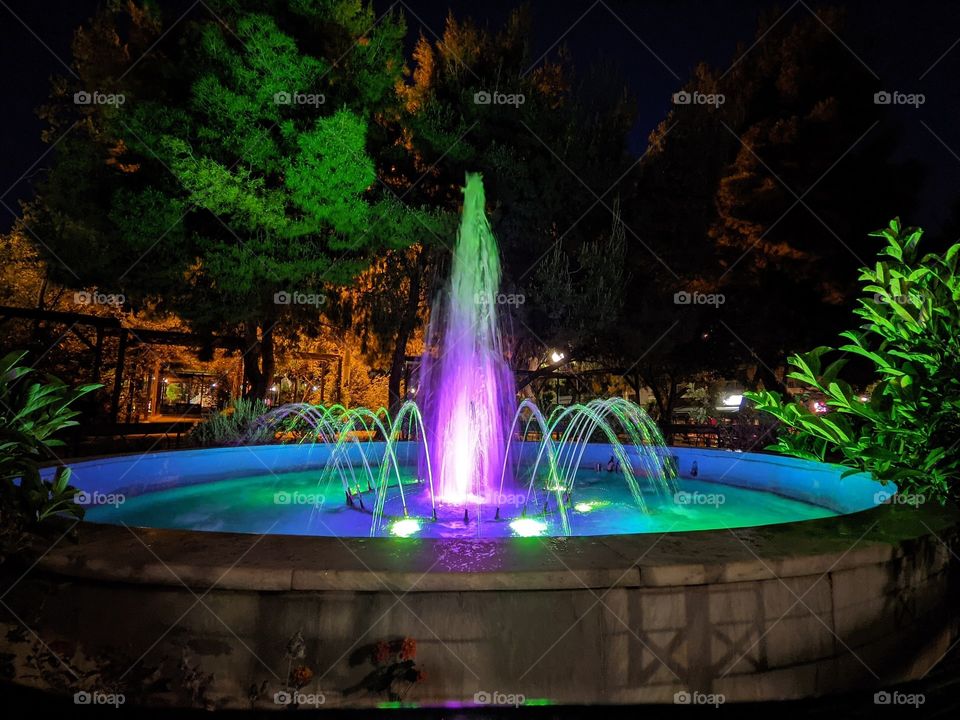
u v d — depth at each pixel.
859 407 3.45
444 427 8.84
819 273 15.12
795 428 4.41
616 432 10.80
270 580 2.00
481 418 9.11
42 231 10.83
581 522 4.54
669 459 7.31
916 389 3.14
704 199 15.01
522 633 2.04
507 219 12.98
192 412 28.11
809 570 2.24
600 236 14.05
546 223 13.26
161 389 27.17
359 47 11.58
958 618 2.76
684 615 2.12
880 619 2.42
